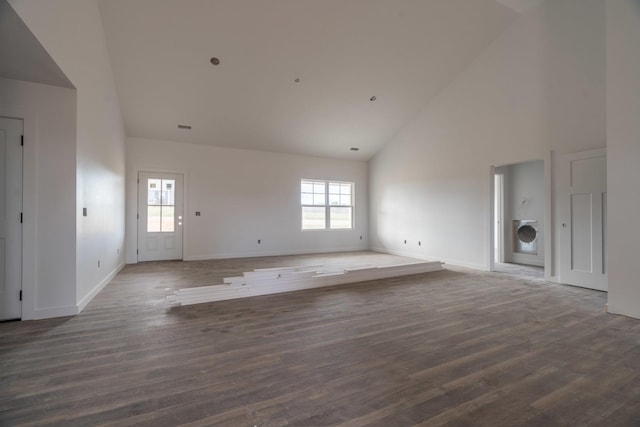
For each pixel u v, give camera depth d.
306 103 6.49
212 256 7.24
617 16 3.19
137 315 3.19
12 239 2.97
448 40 5.54
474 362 2.18
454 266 6.30
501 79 5.59
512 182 6.99
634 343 2.51
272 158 7.94
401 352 2.34
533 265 6.52
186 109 6.12
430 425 1.52
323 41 5.16
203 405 1.68
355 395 1.78
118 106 5.59
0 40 2.29
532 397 1.77
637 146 3.09
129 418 1.57
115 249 5.30
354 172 9.03
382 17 4.91
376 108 7.00
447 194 6.69
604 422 1.55
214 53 5.07
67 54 2.92
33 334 2.66
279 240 7.99
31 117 3.01
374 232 8.95
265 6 4.50
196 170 7.13
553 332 2.75
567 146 4.66
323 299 3.81
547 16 4.90
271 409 1.65
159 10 4.35
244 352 2.33
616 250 3.24
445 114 6.71
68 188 3.15
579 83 4.53
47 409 1.64
